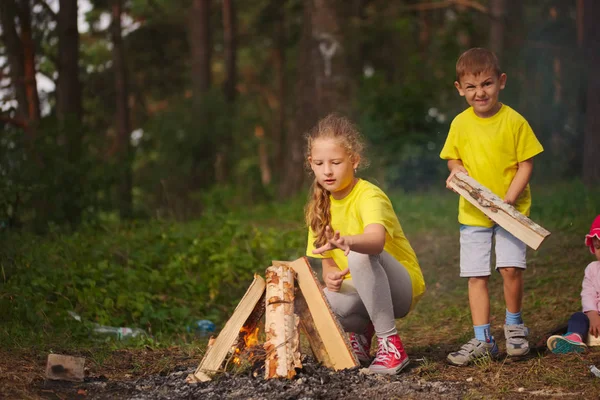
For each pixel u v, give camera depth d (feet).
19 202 27.12
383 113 47.16
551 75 49.67
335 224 12.64
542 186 39.86
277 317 11.62
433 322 18.43
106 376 12.67
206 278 22.07
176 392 11.26
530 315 17.76
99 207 33.17
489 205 12.91
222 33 105.19
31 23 44.83
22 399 10.85
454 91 48.70
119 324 18.04
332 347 12.08
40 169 30.40
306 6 45.52
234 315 12.14
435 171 44.70
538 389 11.52
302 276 12.25
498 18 48.34
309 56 45.16
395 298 12.84
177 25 90.53
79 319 17.17
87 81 76.33
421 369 12.65
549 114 47.88
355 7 55.72
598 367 12.48
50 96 51.75
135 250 24.09
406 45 75.97
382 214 11.91
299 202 40.86
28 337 14.80
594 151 33.83
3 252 19.79
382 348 12.40
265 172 124.06
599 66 33.71
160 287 20.99
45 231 29.14
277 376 11.36
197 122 55.47
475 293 13.47
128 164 35.37
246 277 23.15
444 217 31.55
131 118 94.43
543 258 23.20
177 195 50.93
